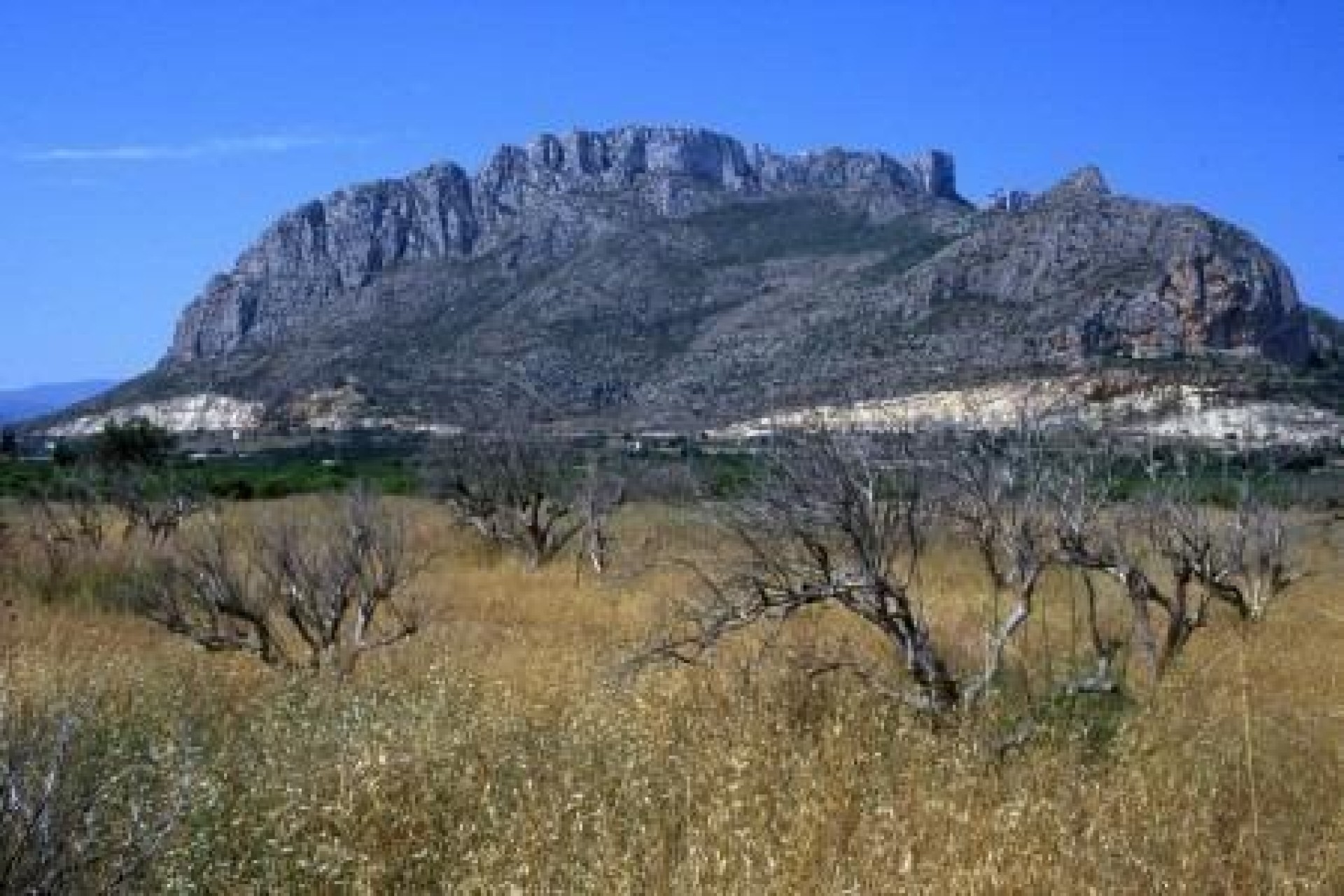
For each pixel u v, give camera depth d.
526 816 6.55
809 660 9.38
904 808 6.41
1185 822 6.25
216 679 11.18
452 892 5.85
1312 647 13.79
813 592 9.22
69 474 32.44
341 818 6.50
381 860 6.20
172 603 14.34
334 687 10.50
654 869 5.85
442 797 7.09
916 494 9.59
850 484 9.14
